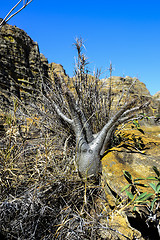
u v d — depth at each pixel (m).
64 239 1.02
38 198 1.11
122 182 1.26
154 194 1.07
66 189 1.32
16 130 1.52
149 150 1.64
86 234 1.04
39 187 1.16
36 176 1.35
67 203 1.21
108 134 1.46
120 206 1.17
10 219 1.06
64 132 1.71
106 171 1.36
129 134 2.03
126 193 1.15
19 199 1.05
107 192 1.33
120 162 1.45
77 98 1.82
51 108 1.92
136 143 1.71
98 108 1.81
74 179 1.38
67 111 1.75
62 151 1.64
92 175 1.37
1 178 1.17
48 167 1.42
